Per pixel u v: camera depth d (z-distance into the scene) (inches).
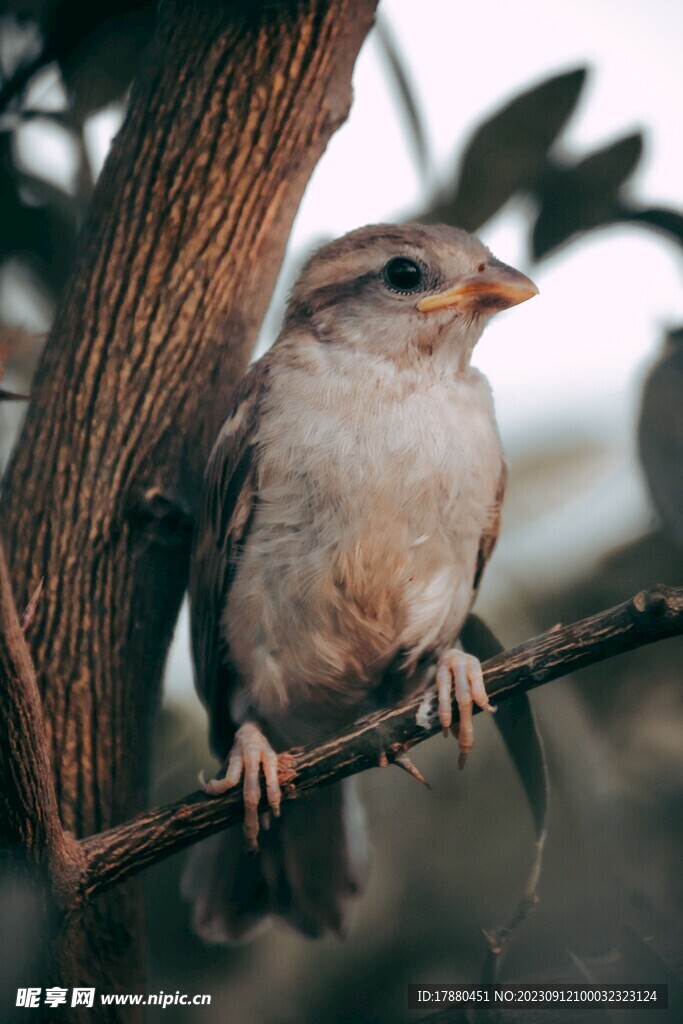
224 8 143.9
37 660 140.3
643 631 118.6
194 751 174.6
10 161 168.6
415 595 157.5
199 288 146.0
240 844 168.2
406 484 155.5
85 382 143.7
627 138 168.1
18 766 111.3
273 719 164.9
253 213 146.9
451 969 164.4
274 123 145.6
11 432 171.5
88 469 143.0
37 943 118.6
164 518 145.1
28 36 164.4
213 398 149.2
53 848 116.6
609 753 161.9
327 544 154.8
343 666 161.0
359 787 171.5
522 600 169.9
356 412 158.2
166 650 151.1
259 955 169.2
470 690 138.8
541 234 169.8
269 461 156.1
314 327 165.9
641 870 159.6
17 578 140.4
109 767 143.3
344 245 167.0
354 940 168.4
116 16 164.7
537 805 132.4
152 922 172.6
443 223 171.0
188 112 144.5
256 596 156.8
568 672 121.5
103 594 143.0
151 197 144.6
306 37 144.6
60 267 171.0
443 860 168.6
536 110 167.6
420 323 161.5
